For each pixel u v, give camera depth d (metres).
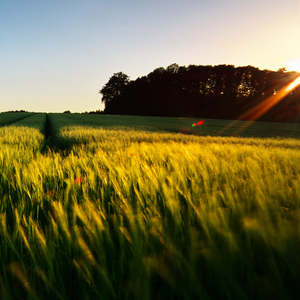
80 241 1.06
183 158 2.99
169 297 0.95
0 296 0.89
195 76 78.00
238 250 0.85
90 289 1.02
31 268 1.12
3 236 1.23
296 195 1.39
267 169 2.25
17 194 2.08
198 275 0.93
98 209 1.53
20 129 12.25
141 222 1.17
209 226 1.02
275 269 0.78
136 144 6.02
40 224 1.58
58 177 2.48
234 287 0.77
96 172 2.45
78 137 9.23
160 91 80.75
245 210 1.20
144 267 0.86
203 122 42.06
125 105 82.50
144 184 1.85
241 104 70.75
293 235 0.82
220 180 1.93
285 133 24.30
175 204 1.32
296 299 0.80
